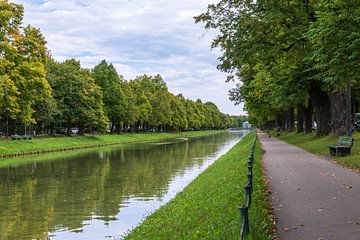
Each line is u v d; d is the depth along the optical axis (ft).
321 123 127.75
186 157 150.41
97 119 263.29
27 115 188.14
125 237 43.52
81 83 256.32
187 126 488.02
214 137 388.37
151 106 368.27
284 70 112.57
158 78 448.65
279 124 323.57
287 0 74.43
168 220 43.68
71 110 250.57
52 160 144.97
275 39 74.90
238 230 28.94
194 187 66.08
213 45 80.12
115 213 60.54
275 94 121.39
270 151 103.40
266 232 28.45
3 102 165.78
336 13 50.57
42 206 66.44
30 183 90.68
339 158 74.49
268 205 37.37
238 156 94.48
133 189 80.79
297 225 30.58
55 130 287.89
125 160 141.69
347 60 51.19
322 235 27.81
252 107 185.16
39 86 188.75
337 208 35.42
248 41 75.61
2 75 164.55
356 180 49.96
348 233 28.02
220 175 67.97
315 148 100.58
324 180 50.90
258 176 54.29
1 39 168.96
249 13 76.79
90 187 84.07
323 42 52.01
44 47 194.39
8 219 58.03
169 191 77.66
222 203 40.81
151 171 108.78
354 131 144.15
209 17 79.20
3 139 186.70
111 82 306.96
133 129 380.99
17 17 176.35
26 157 158.61
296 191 44.16
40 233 50.83
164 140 321.52
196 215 40.27
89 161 139.85
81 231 51.19
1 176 102.68
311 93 126.11
